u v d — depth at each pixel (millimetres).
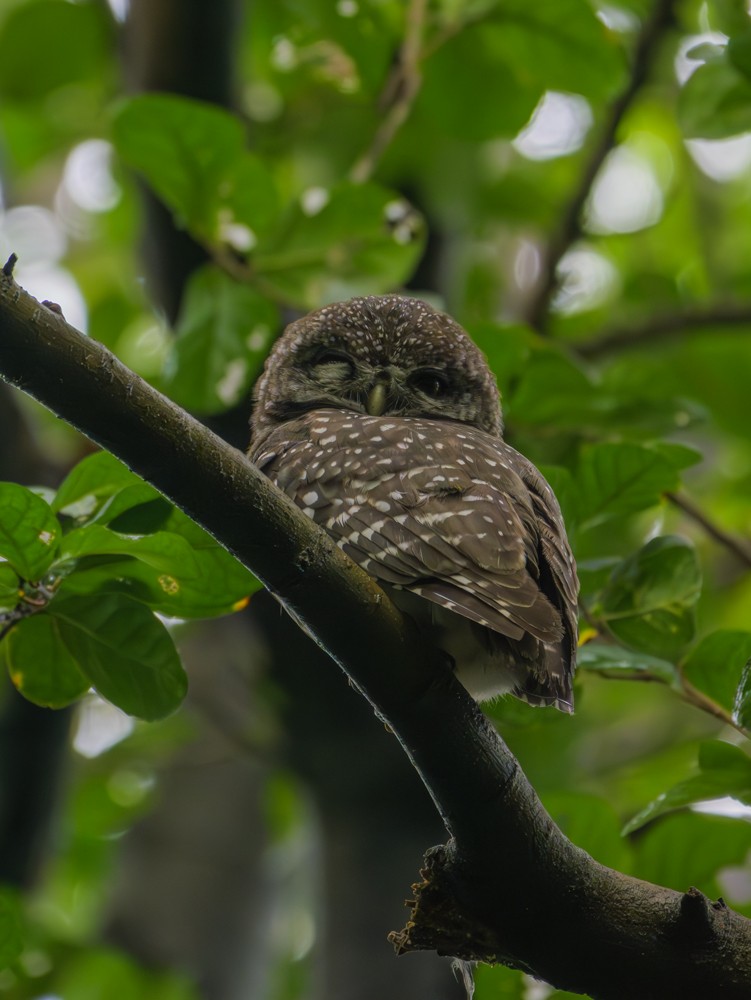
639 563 8305
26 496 6023
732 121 9758
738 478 15641
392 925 11742
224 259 10016
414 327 9508
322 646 6043
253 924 14945
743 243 17906
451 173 13781
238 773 15828
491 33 12281
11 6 15078
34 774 12656
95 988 12914
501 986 7637
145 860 15109
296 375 9617
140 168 9953
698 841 8469
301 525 5852
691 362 15297
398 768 11992
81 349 5559
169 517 6598
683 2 12867
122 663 6664
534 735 12586
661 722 14609
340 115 13773
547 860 6184
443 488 6875
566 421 10445
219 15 11750
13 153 16172
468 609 6352
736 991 6098
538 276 13766
